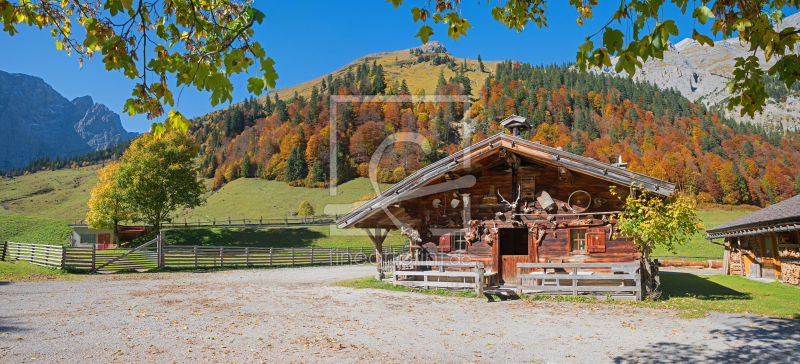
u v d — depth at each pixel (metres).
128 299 12.08
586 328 9.00
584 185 14.41
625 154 125.25
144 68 3.94
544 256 14.62
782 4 4.40
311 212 56.16
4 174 173.62
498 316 10.32
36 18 4.97
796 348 7.23
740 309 10.79
